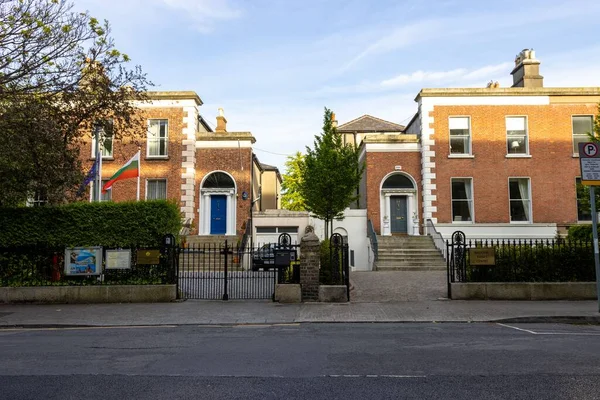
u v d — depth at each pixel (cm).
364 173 2822
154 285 1408
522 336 897
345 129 3444
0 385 581
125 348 802
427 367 654
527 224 2527
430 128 2614
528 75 2730
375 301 1366
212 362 691
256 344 827
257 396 534
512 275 1408
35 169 1541
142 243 1472
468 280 1420
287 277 1446
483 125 2611
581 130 2617
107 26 1477
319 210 2273
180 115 2736
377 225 2616
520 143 2619
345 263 1398
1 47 1294
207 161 2753
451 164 2589
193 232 2659
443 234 2531
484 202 2561
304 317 1156
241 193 2725
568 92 2608
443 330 979
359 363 680
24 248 1469
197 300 1422
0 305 1380
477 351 756
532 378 597
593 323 1094
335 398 525
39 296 1406
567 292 1363
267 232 2719
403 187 2656
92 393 548
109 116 1675
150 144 2736
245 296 1487
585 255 1410
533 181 2570
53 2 1353
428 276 1872
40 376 621
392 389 556
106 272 1454
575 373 619
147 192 2700
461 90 2619
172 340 877
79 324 1107
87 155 2689
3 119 1309
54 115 1511
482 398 523
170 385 577
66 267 1443
